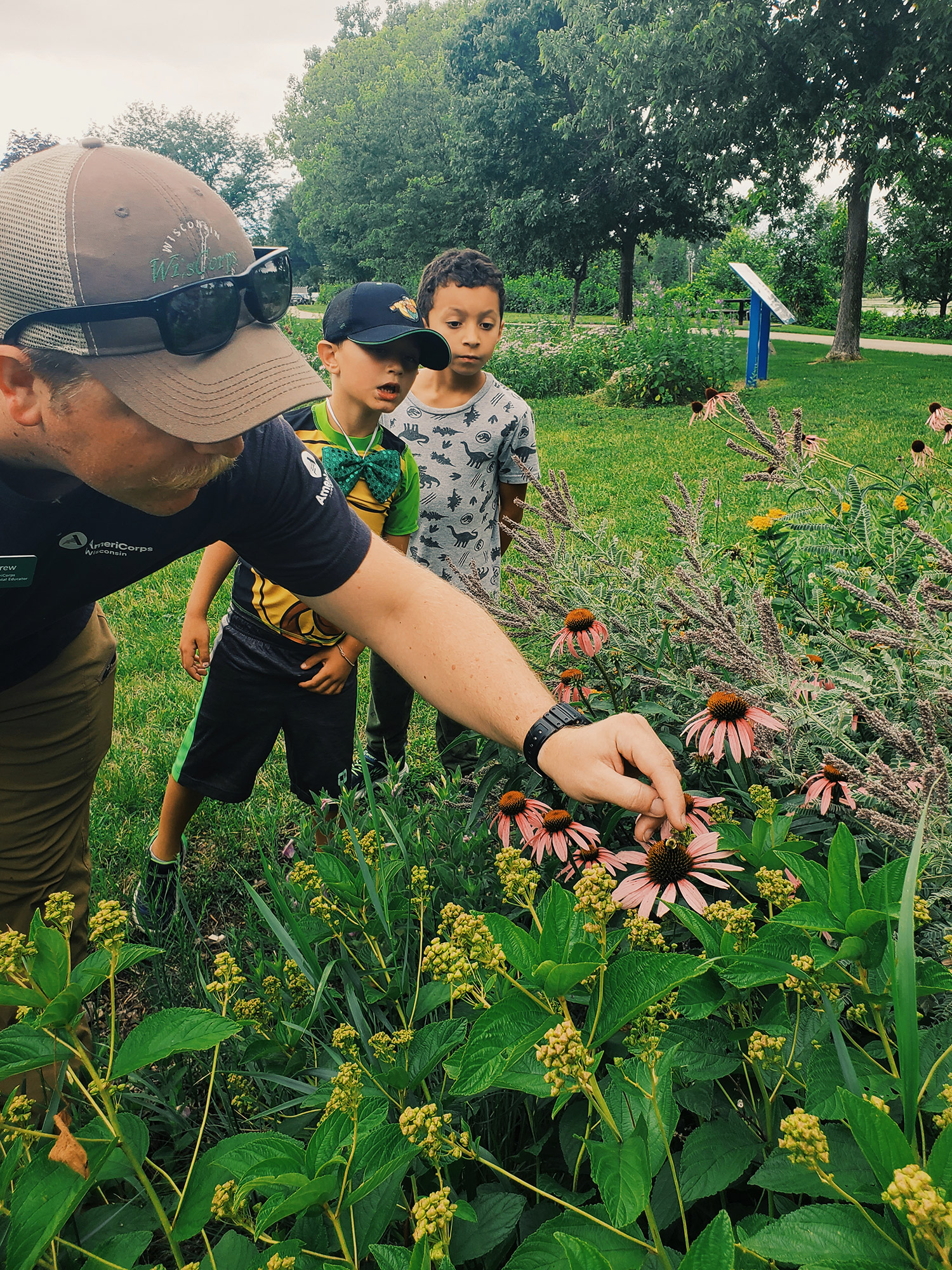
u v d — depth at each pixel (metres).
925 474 3.25
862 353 24.02
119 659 4.61
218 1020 0.88
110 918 0.91
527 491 3.26
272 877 1.52
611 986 0.84
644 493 7.59
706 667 1.92
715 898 1.36
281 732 3.54
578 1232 0.84
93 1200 1.17
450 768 2.74
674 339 15.04
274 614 2.26
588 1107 1.07
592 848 1.41
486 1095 1.19
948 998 1.14
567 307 39.16
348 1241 0.91
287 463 1.46
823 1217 0.70
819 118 20.31
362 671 4.28
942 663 1.54
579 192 33.56
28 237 1.04
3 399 1.14
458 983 1.02
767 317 16.48
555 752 1.32
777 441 2.49
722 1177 0.92
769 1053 0.92
